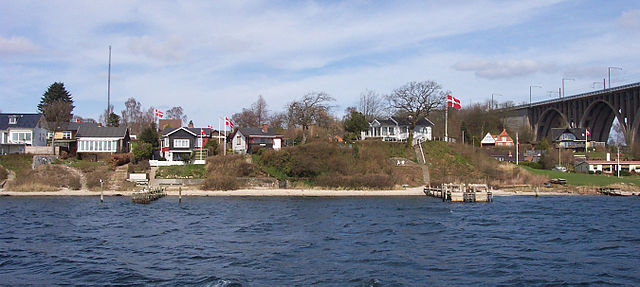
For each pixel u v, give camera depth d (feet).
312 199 204.13
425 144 289.94
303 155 244.22
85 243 109.70
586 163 300.61
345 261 94.38
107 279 81.61
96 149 272.92
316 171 239.50
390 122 323.37
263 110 431.02
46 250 102.73
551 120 491.31
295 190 228.02
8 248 104.32
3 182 219.20
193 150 271.08
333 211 165.07
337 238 116.78
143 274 84.43
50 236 117.60
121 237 116.57
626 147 367.45
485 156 288.10
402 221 143.02
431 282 81.00
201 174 237.25
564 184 254.06
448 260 95.81
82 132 276.41
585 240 116.16
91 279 81.66
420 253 101.55
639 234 124.06
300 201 195.93
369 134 328.49
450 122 403.75
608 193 234.58
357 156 261.24
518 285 79.82
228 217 149.79
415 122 289.12
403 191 231.30
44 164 236.43
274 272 86.22
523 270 88.69
